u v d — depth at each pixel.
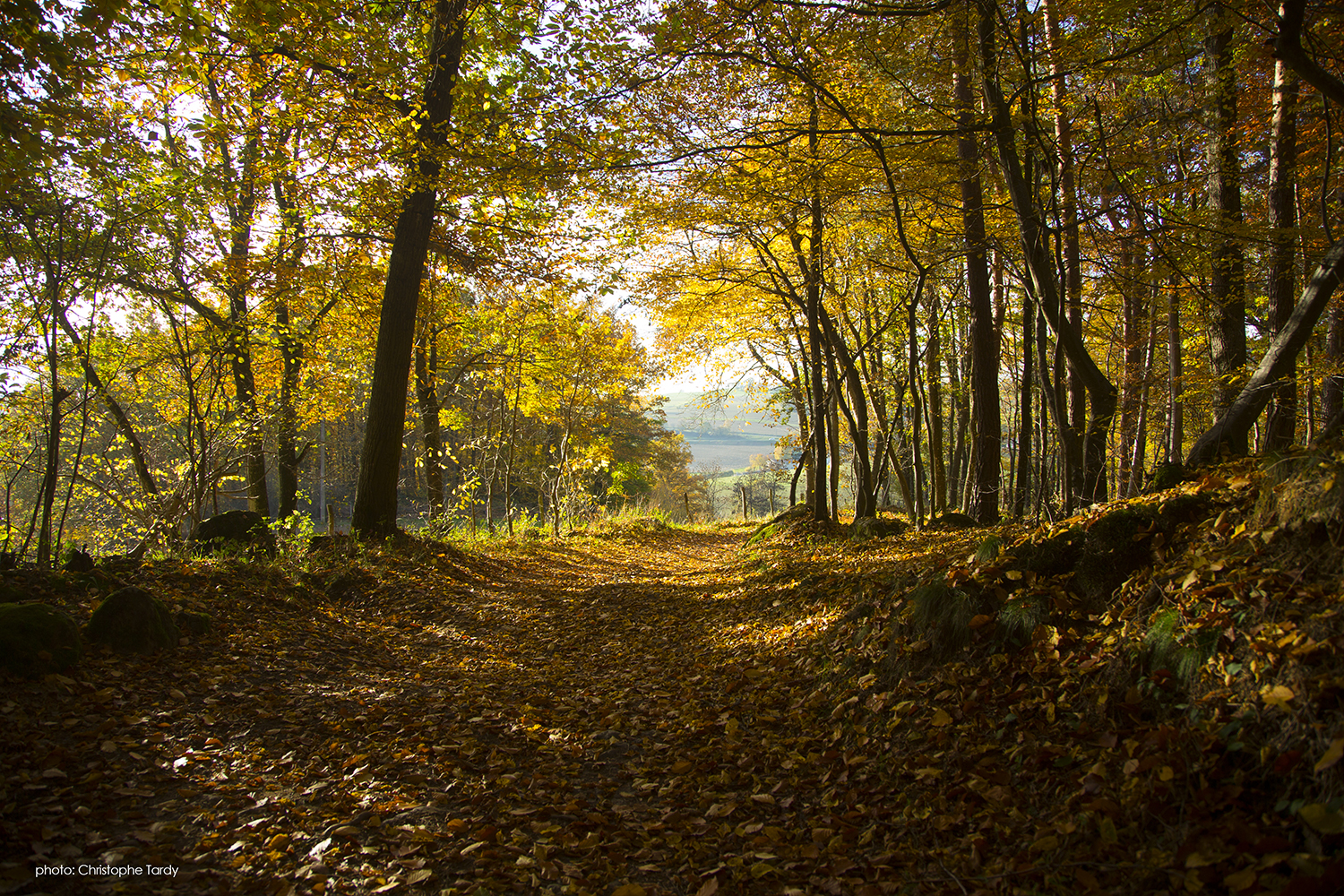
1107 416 8.74
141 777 3.62
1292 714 2.39
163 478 10.91
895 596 5.28
